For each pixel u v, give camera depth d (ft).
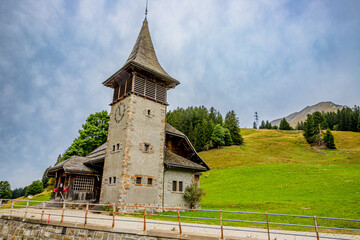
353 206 73.87
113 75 78.59
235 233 41.27
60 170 86.02
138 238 35.45
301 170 155.84
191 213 67.77
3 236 52.70
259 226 50.52
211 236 30.81
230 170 183.32
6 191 194.70
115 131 74.74
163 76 78.38
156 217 58.34
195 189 77.36
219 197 119.44
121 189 62.64
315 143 307.17
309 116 337.93
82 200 77.41
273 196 107.04
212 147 297.12
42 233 45.73
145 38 89.40
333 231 47.11
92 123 133.08
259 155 250.57
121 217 55.62
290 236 40.04
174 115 345.72
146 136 71.67
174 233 32.99
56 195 82.17
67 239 41.96
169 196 72.59
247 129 479.00
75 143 127.65
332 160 212.23
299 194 105.09
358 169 148.87
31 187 205.16
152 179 69.41
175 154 83.92
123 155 66.44
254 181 143.84
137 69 74.18
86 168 80.33
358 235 42.34
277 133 400.47
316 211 70.38
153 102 76.79
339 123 409.49
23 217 50.47
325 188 109.81
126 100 73.20
